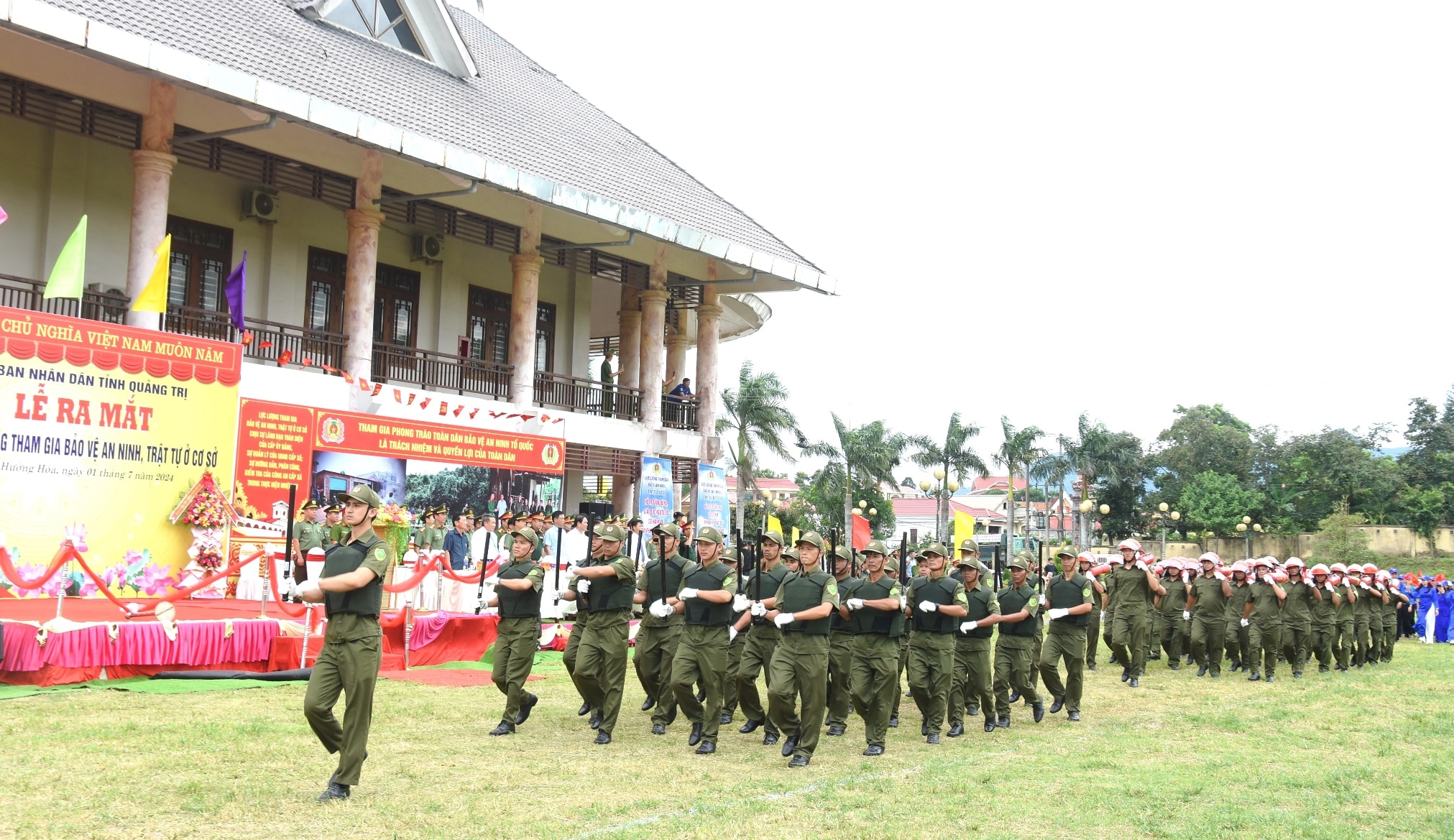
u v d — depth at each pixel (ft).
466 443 77.10
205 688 41.52
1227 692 56.59
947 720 44.45
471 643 54.95
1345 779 33.65
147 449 52.06
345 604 27.53
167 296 62.03
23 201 68.44
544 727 38.42
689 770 32.32
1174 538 240.94
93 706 36.94
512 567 37.47
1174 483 248.32
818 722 33.81
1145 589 59.52
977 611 42.09
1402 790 32.53
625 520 76.95
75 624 40.70
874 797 29.27
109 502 50.65
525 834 24.66
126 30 55.67
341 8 85.10
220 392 55.06
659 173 103.19
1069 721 45.83
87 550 49.80
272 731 34.65
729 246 91.25
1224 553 229.04
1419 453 246.68
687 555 57.31
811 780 31.48
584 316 109.29
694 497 99.60
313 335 77.05
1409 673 69.00
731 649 40.27
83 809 25.64
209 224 77.61
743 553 51.24
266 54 67.10
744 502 172.14
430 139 68.64
